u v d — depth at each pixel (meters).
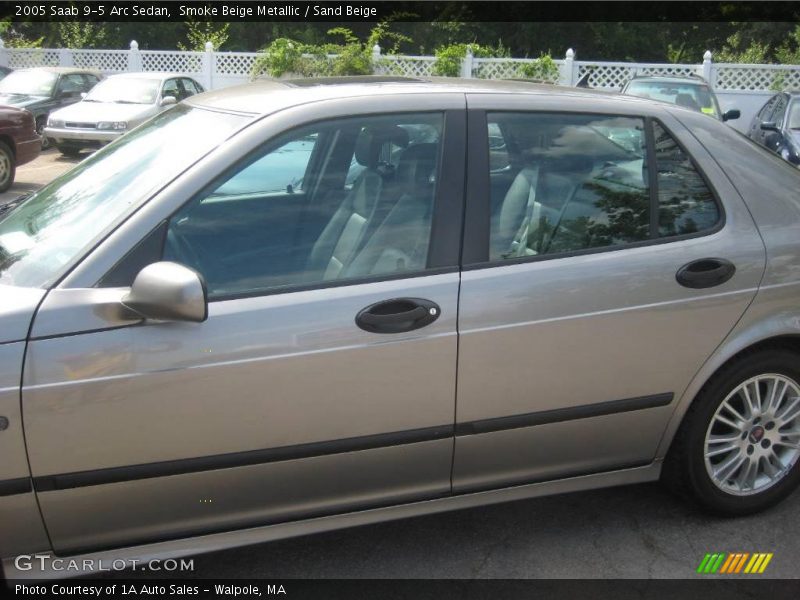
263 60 19.44
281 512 2.71
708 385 3.14
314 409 2.62
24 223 2.90
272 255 2.67
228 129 2.73
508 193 2.90
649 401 3.04
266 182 2.69
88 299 2.43
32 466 2.39
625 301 2.92
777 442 3.34
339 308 2.62
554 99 3.04
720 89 19.05
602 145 3.06
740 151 3.24
